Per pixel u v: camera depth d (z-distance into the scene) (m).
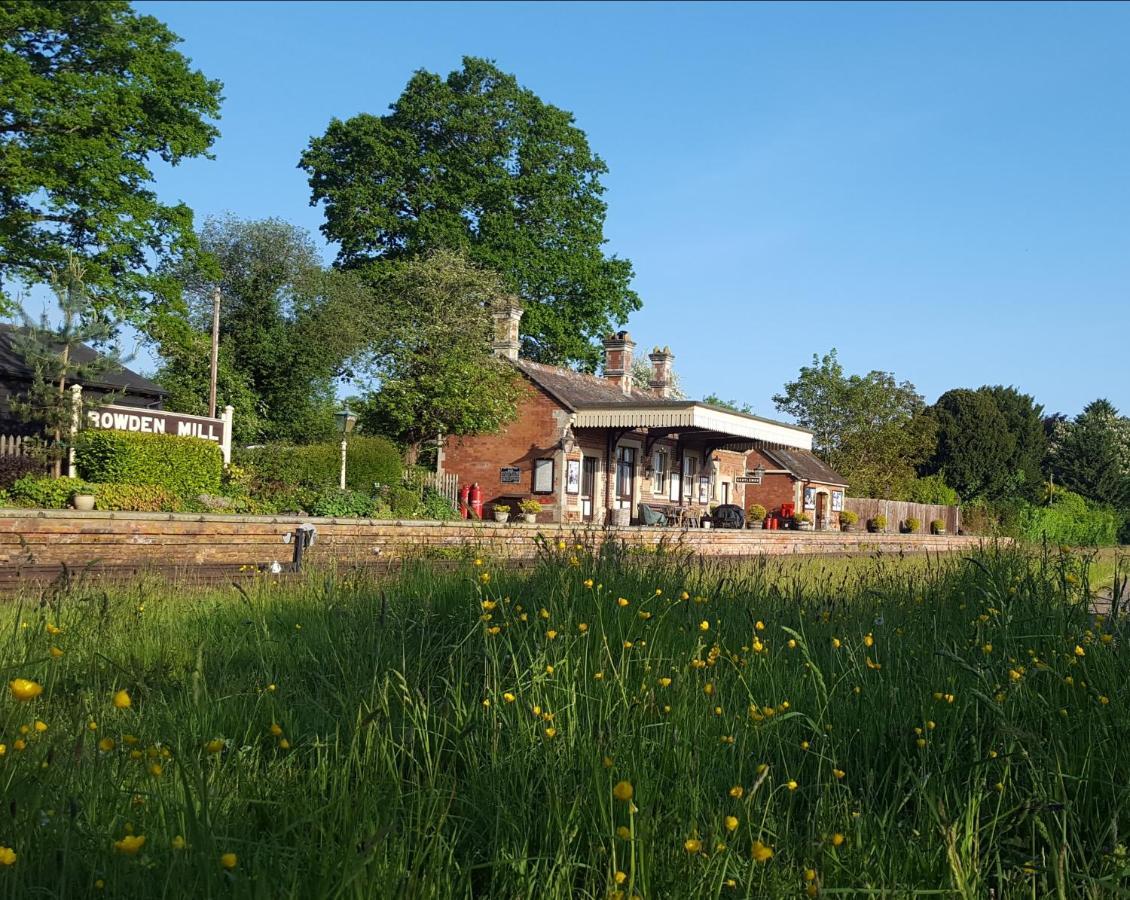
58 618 6.09
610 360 45.44
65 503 19.44
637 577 6.95
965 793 3.86
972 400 79.31
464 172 47.50
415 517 28.11
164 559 15.56
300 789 3.55
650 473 41.69
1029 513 40.16
